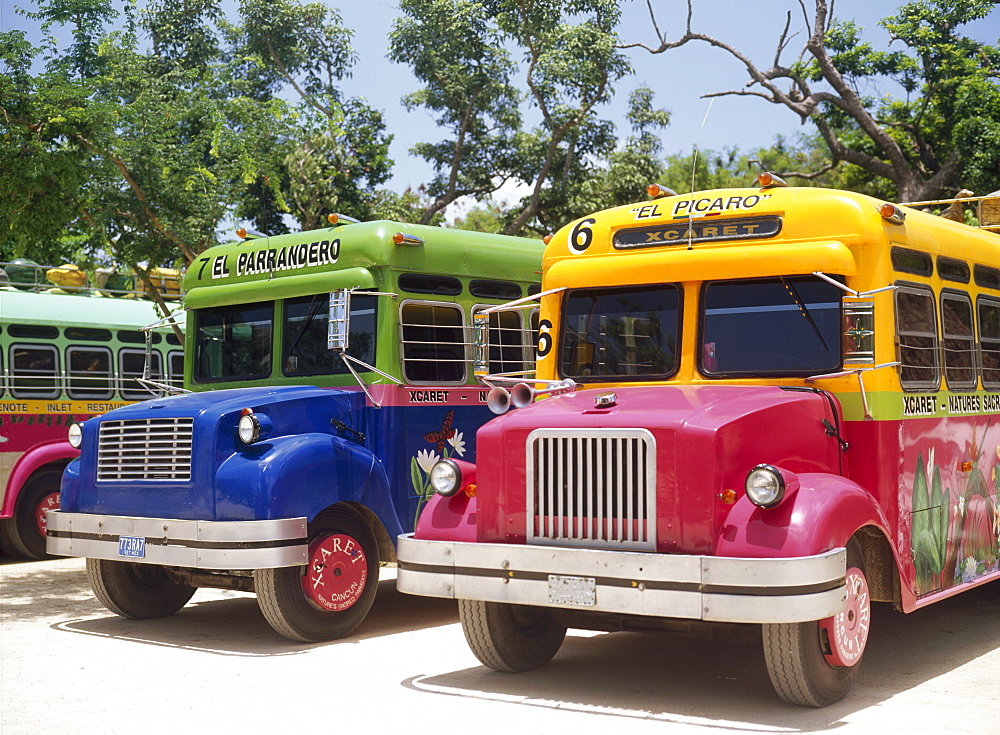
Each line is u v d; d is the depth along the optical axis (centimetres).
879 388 659
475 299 974
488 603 680
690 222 709
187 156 1440
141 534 830
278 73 2728
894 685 664
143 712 627
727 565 560
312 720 602
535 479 627
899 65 2912
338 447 841
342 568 844
